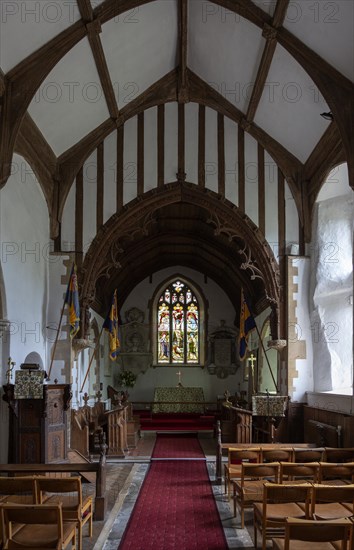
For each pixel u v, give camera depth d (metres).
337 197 14.78
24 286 12.77
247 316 16.58
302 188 15.38
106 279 21.22
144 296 26.38
